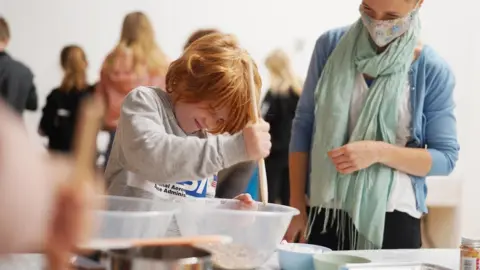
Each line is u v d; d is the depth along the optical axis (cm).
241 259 108
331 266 115
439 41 361
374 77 176
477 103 362
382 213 171
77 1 326
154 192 132
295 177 187
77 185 60
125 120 126
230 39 137
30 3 321
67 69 325
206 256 90
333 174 176
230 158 119
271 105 339
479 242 121
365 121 175
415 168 170
